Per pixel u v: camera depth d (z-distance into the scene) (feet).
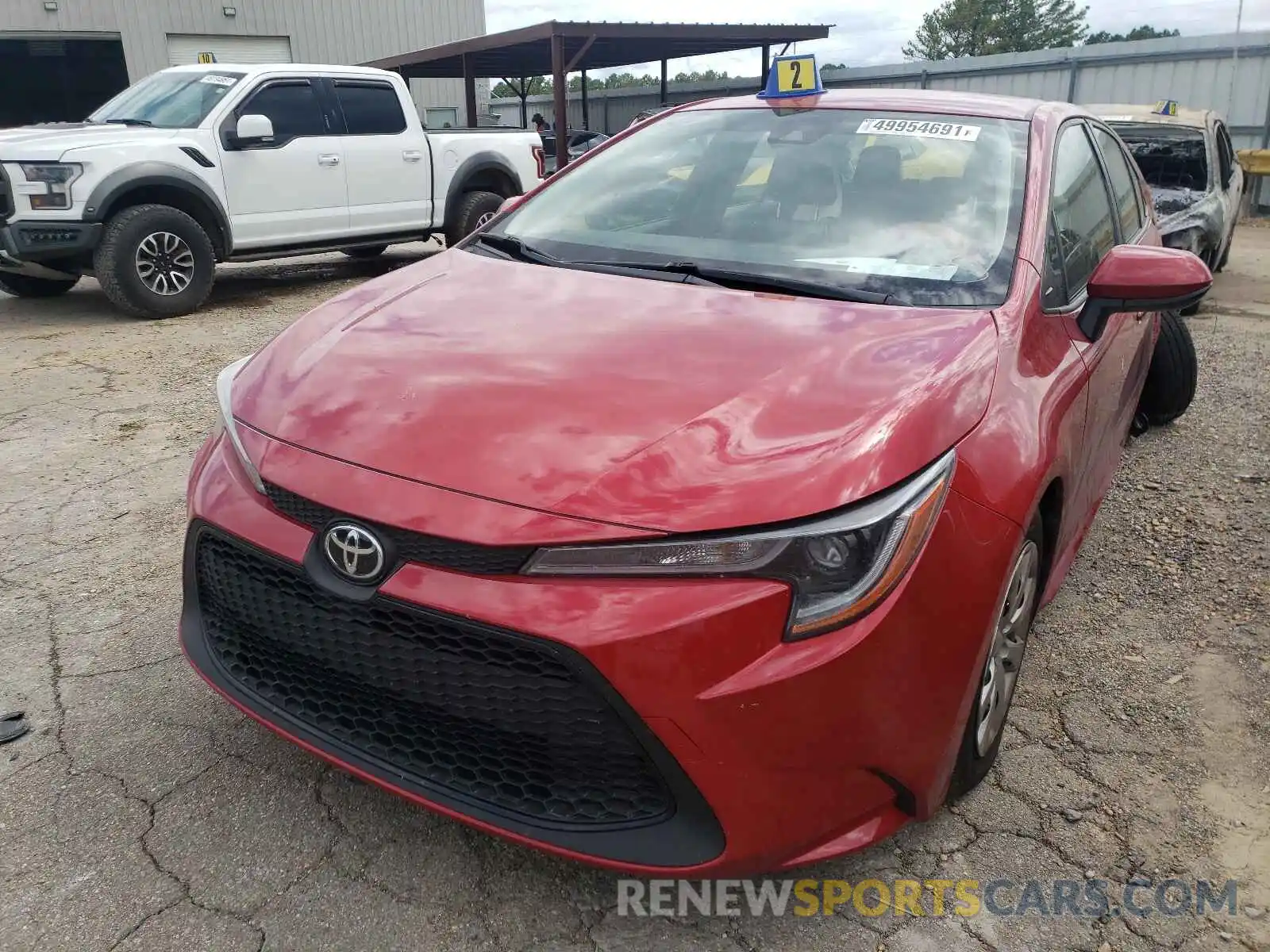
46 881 6.77
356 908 6.64
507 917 6.62
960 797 7.68
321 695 6.74
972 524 6.32
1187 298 8.65
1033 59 61.72
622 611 5.58
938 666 6.17
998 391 7.04
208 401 17.72
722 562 5.65
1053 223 9.25
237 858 7.04
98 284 30.32
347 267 35.29
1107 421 10.28
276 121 27.09
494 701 5.91
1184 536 12.78
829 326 7.54
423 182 30.68
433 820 7.47
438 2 80.94
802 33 64.69
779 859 5.94
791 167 10.03
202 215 25.84
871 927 6.63
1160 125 28.35
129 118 26.68
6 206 23.02
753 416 6.31
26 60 67.67
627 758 5.79
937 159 9.68
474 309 8.24
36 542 11.96
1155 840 7.47
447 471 6.10
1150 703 9.21
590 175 11.17
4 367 19.94
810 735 5.75
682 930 6.56
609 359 7.06
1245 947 6.53
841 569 5.75
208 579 7.29
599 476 5.92
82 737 8.29
